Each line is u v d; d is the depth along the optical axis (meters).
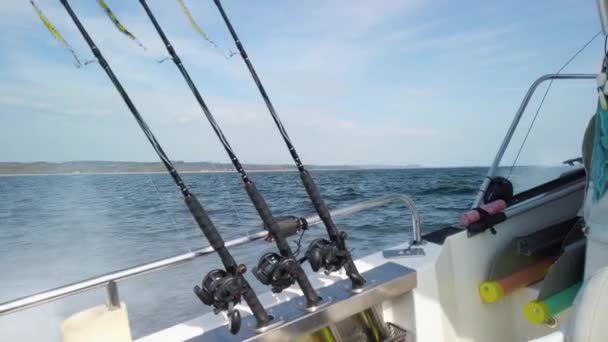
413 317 1.75
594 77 1.98
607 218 1.40
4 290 7.66
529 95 2.15
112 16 1.24
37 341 4.49
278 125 1.66
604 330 0.95
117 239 10.66
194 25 1.44
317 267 1.55
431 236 2.10
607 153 1.40
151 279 6.12
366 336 1.71
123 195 21.83
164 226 11.51
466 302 1.85
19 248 10.95
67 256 9.63
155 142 1.39
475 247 1.87
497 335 1.93
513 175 2.07
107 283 1.22
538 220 2.03
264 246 6.62
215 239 1.38
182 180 1.40
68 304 5.73
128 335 1.21
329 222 1.62
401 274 1.71
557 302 1.59
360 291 1.60
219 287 1.30
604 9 1.27
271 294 1.68
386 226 10.19
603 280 1.01
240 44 1.68
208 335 1.40
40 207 19.73
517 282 1.83
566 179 2.09
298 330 1.43
